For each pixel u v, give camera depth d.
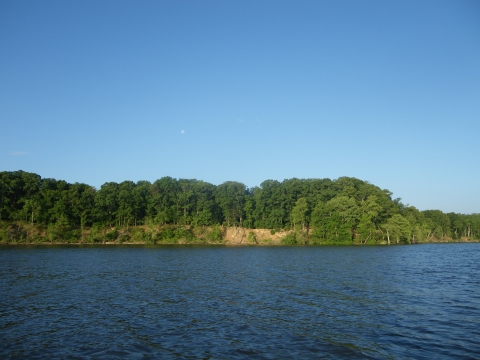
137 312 26.72
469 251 99.44
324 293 34.16
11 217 121.19
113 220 134.62
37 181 130.12
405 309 27.45
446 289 36.19
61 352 18.55
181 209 139.25
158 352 18.48
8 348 19.12
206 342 20.00
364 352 18.38
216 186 149.50
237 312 26.67
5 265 58.31
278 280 42.66
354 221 131.38
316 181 148.00
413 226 149.50
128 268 55.34
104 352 18.52
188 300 31.05
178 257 77.06
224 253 89.69
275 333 21.55
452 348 18.91
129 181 146.12
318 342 19.92
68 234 121.44
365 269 54.31
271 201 140.25
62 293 34.25
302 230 134.50
